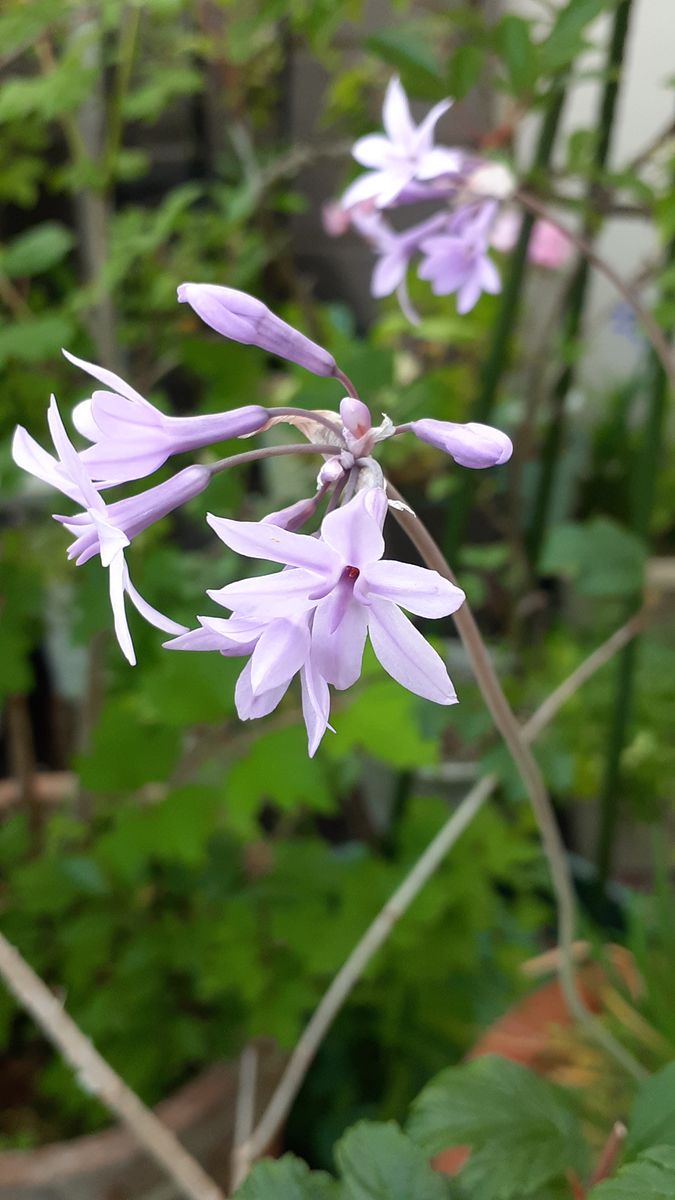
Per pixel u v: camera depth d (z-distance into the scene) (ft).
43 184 1.06
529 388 0.90
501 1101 0.39
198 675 0.62
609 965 0.65
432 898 0.73
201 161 1.05
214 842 0.81
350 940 0.72
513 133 0.68
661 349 0.55
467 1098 0.39
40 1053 0.83
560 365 0.93
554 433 0.90
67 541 0.88
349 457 0.32
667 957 0.65
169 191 1.09
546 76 0.57
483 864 0.79
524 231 0.67
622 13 0.67
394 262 0.60
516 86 0.55
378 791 1.13
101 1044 0.75
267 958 0.73
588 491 1.32
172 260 0.87
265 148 0.95
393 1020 0.80
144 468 0.32
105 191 0.70
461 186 0.54
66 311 0.75
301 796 0.62
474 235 0.55
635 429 1.35
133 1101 0.45
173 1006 0.77
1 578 0.77
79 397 0.76
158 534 0.83
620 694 0.77
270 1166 0.36
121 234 0.76
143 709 0.68
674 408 1.26
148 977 0.76
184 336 0.84
